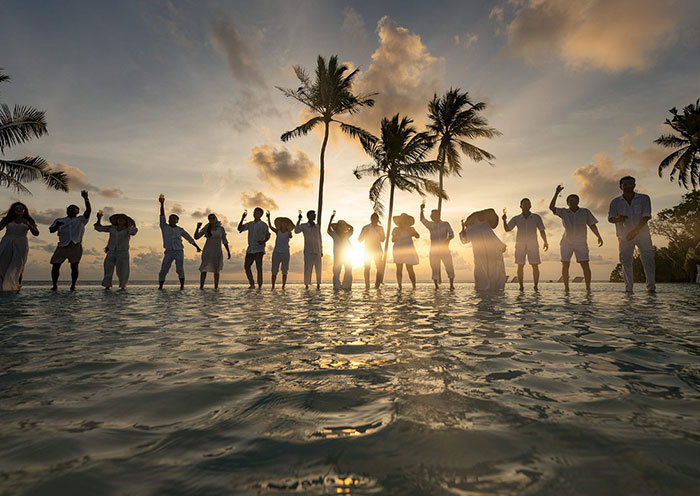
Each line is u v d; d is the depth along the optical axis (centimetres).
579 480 78
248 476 81
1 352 214
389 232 1916
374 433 103
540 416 115
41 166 1523
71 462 88
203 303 536
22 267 799
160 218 963
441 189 2008
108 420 115
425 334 271
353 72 1806
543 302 533
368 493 73
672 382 152
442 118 2217
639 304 493
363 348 223
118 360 195
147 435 104
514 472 81
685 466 84
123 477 81
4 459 89
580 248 805
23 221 796
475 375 163
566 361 189
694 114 2267
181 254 973
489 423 110
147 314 400
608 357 198
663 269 2470
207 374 167
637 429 105
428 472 82
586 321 334
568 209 817
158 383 154
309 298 643
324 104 1811
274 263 1054
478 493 73
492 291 852
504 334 270
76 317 371
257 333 278
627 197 763
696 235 2278
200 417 117
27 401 132
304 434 104
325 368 177
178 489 76
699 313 388
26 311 419
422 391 141
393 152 1847
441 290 942
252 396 137
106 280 899
